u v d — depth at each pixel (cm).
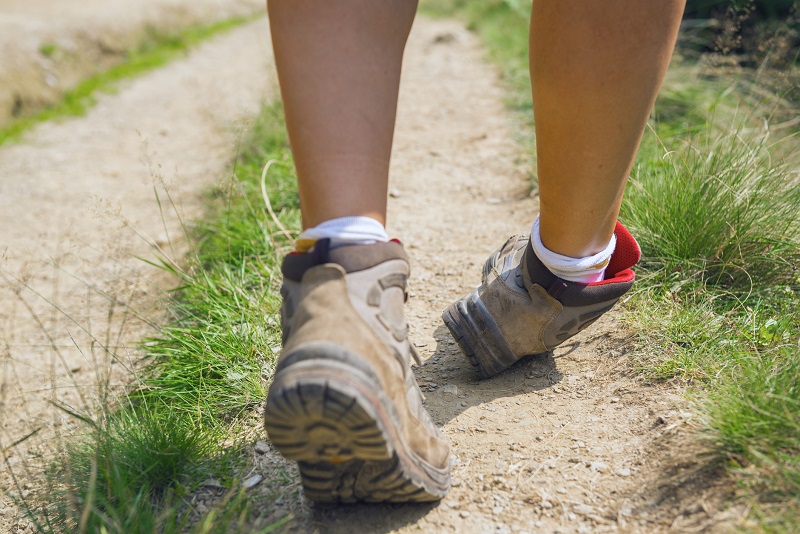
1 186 418
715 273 194
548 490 130
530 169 313
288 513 130
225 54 793
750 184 207
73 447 160
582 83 121
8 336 259
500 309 160
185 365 190
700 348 160
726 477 122
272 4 112
